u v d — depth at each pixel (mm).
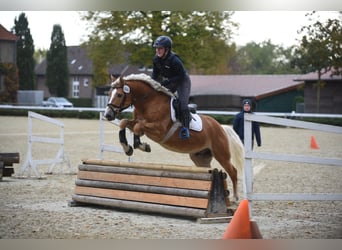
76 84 67188
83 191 8492
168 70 8188
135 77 8055
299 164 15320
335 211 8539
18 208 8297
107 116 7941
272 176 12820
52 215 7766
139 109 8102
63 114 37312
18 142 20609
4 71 48906
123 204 7977
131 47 36875
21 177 11961
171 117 8016
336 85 39094
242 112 10680
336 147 19844
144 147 8047
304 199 7188
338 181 12062
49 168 13711
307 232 6949
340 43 34000
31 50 57906
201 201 7359
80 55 69000
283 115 30812
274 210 8578
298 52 36719
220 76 50312
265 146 19953
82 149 18719
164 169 7785
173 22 35312
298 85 43219
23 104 48938
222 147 8586
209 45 38062
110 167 8320
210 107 42812
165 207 7605
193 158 8992
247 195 7133
